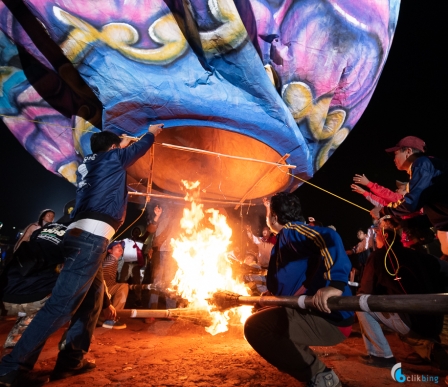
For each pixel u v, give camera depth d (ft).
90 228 7.85
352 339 13.16
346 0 13.69
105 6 11.04
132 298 21.79
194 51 11.56
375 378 8.54
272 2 12.98
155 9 11.35
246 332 6.93
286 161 13.55
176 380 8.22
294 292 7.07
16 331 8.84
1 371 7.12
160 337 13.35
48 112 14.84
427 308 5.00
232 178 14.92
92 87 11.30
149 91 11.23
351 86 14.64
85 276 7.70
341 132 15.72
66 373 8.43
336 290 6.03
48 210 16.79
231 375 8.53
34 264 8.63
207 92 11.59
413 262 9.46
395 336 13.46
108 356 10.43
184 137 12.69
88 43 10.86
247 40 11.50
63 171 15.85
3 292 8.75
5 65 14.05
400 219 10.62
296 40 13.35
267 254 20.16
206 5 11.29
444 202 9.13
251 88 11.87
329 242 6.38
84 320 8.77
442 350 9.14
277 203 7.57
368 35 14.24
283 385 7.90
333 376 6.72
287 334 6.73
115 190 8.20
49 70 13.09
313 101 13.99
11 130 15.43
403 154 10.69
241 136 12.74
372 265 10.02
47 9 10.56
